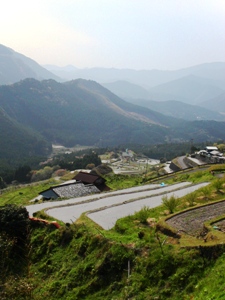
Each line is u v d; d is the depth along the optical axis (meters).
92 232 21.98
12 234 23.53
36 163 162.75
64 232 23.00
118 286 16.48
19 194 62.06
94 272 17.98
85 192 45.03
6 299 16.22
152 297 14.69
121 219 24.69
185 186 40.75
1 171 120.62
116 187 53.69
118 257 17.91
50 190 43.84
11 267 20.81
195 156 87.19
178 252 16.28
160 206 28.67
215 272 14.13
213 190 32.25
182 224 20.70
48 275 20.06
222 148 96.19
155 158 173.38
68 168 113.69
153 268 16.16
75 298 17.08
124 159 149.25
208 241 16.81
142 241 18.75
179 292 14.29
